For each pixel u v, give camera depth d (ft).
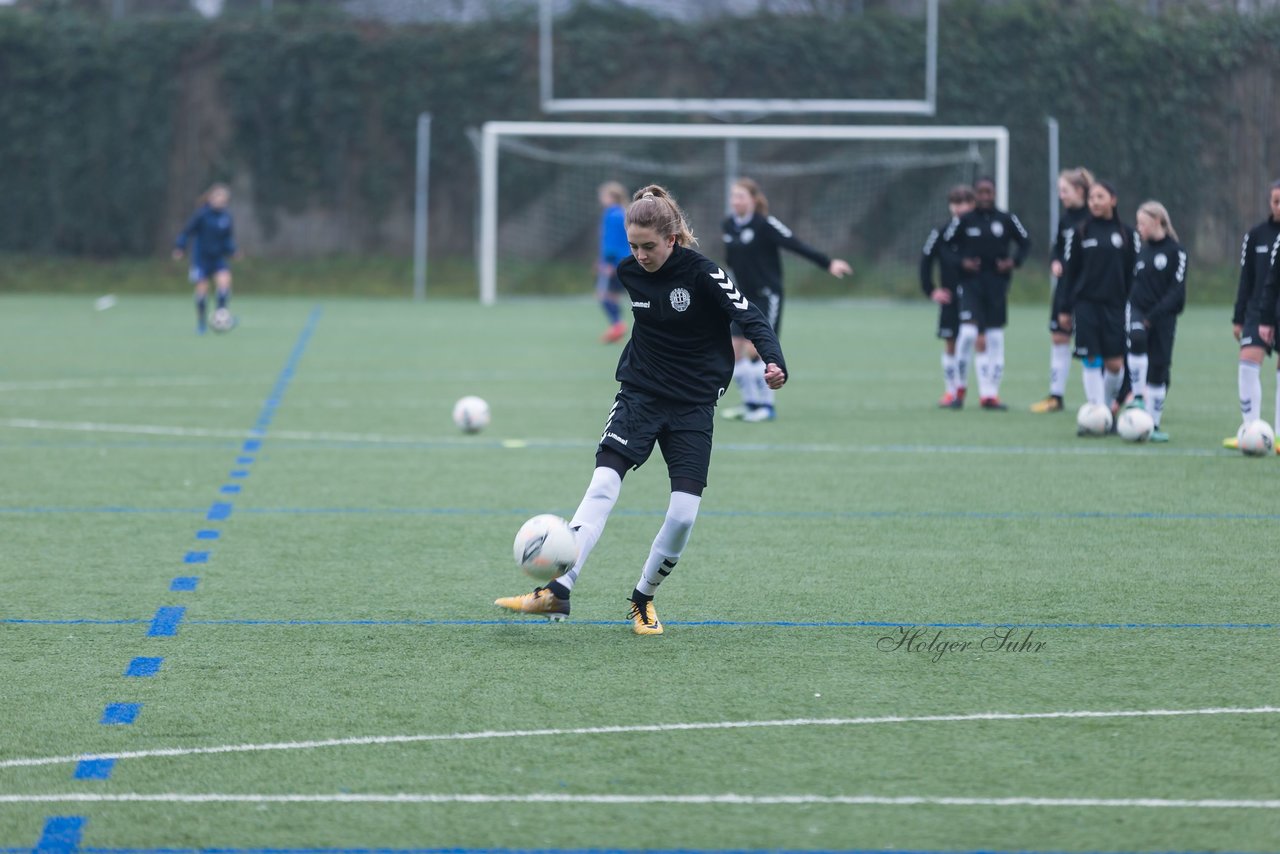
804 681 64.18
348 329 275.59
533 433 143.95
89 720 58.54
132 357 218.79
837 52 408.87
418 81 407.85
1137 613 76.28
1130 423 135.74
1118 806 49.88
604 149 411.13
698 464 70.13
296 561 88.22
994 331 162.71
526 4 418.51
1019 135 402.72
